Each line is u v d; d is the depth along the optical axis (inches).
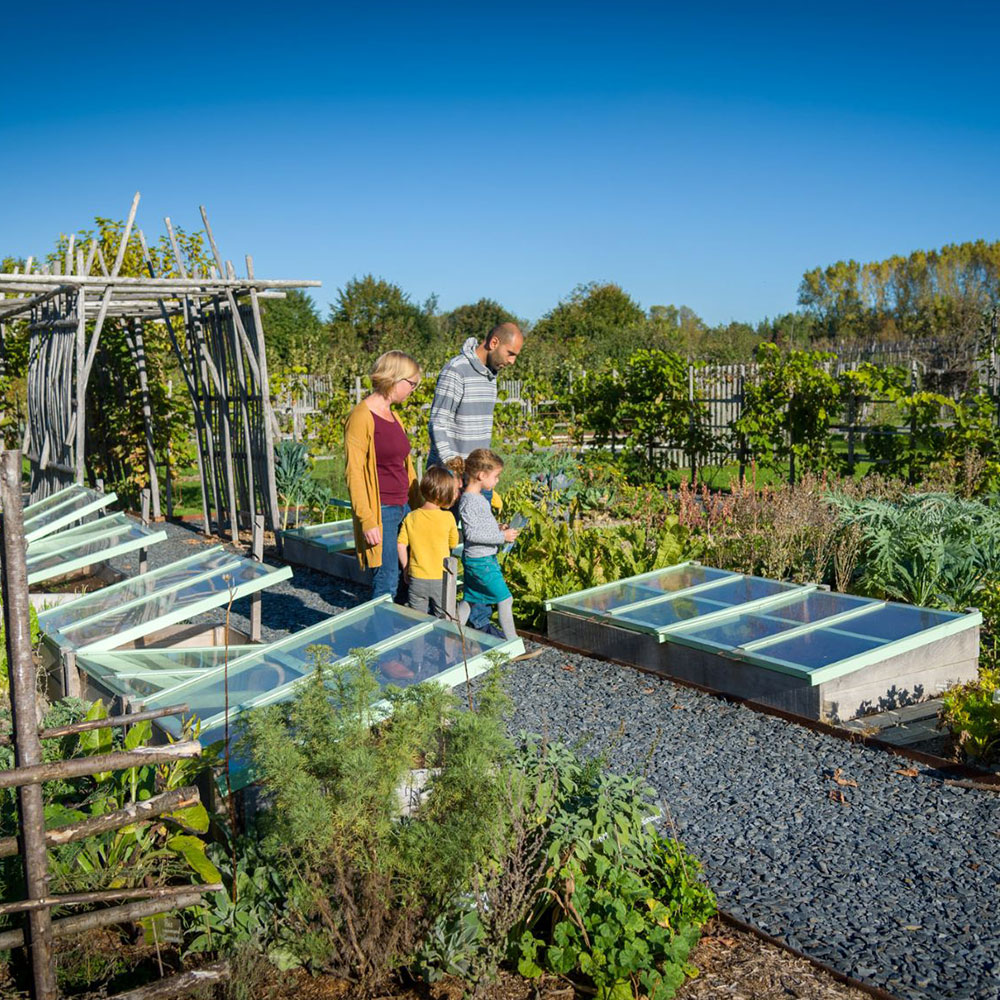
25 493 586.9
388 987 105.7
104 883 108.7
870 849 142.4
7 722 157.2
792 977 109.7
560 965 105.2
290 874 104.8
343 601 320.5
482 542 231.9
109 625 184.9
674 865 120.9
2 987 102.5
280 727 108.1
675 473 661.3
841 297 2999.5
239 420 438.3
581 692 216.8
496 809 105.4
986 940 117.5
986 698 176.6
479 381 264.7
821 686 191.2
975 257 2839.6
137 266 603.5
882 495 388.8
